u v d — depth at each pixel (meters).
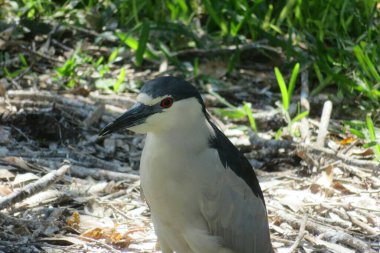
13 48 14.12
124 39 13.88
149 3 14.96
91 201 9.95
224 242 8.45
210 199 8.20
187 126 8.02
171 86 7.92
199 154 8.09
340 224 9.89
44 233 9.27
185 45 14.51
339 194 10.70
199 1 15.23
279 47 14.54
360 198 10.55
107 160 11.52
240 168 8.44
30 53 13.80
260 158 11.69
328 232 9.54
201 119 8.11
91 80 13.36
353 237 9.45
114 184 10.42
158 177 8.12
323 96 13.32
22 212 9.62
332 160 11.38
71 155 11.34
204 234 8.31
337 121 12.88
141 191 8.86
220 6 14.77
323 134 11.95
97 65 13.62
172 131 8.01
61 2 15.61
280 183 10.91
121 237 9.26
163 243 8.62
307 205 10.26
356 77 13.40
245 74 14.22
